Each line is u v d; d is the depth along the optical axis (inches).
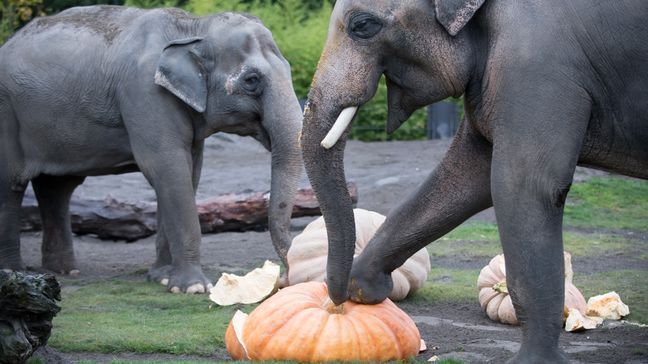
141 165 460.8
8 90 486.0
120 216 609.3
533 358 260.5
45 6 1171.3
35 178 507.5
